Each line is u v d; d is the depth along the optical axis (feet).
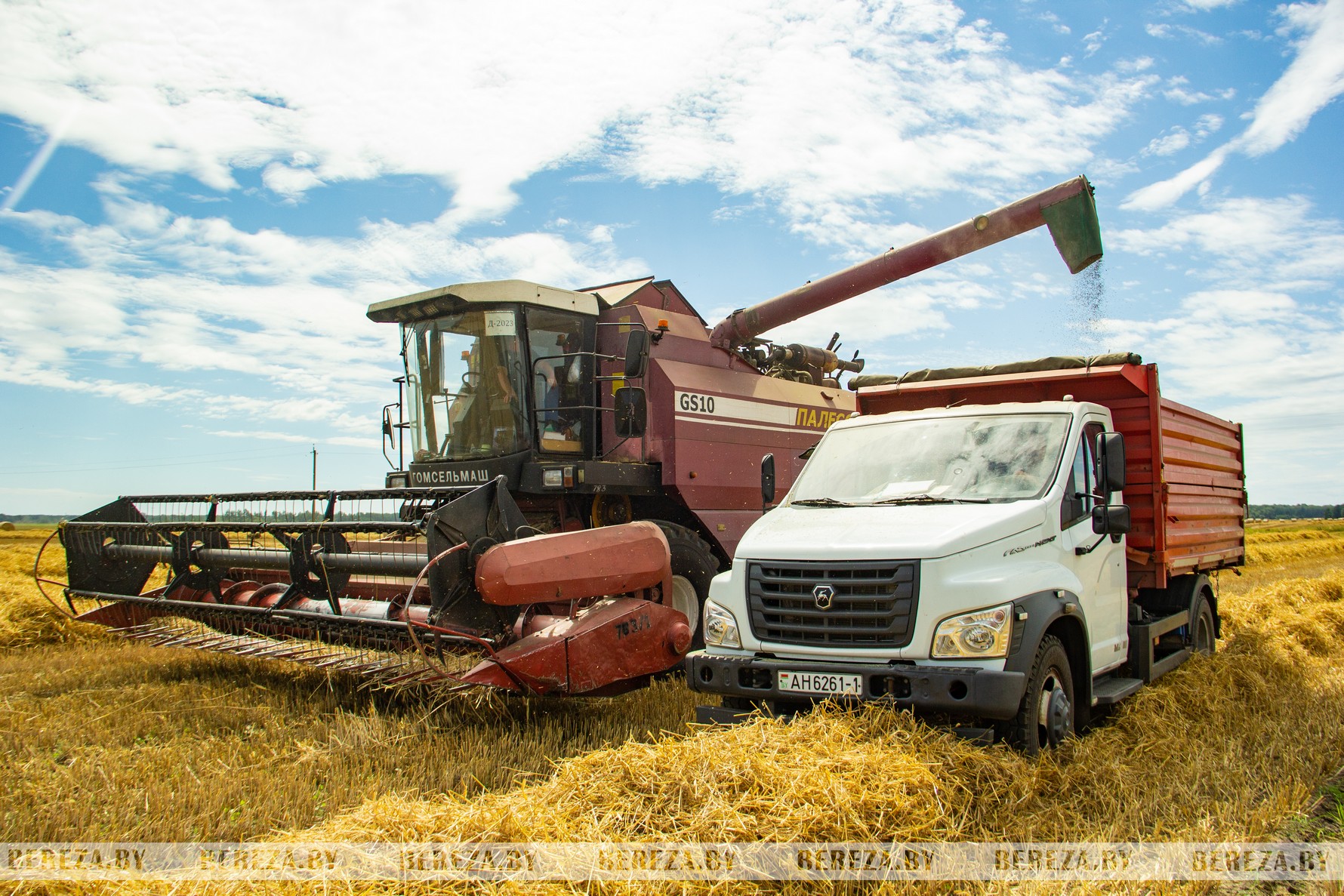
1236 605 37.58
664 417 31.07
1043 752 15.90
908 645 16.07
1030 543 17.74
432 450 30.17
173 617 30.17
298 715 22.27
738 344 35.32
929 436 20.95
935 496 19.24
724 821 12.02
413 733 19.33
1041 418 20.39
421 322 30.45
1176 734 18.80
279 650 24.98
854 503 19.85
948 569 16.15
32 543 110.22
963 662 15.76
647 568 22.67
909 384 25.53
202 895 10.72
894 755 14.07
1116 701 19.56
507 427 28.71
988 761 14.64
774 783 12.83
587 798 13.00
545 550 20.68
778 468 35.68
